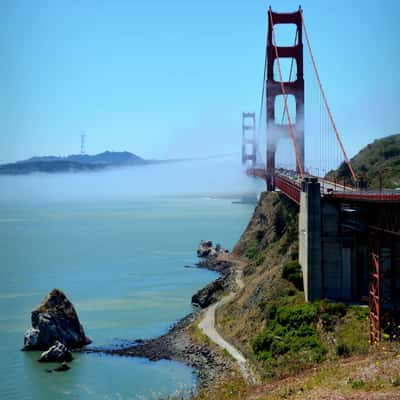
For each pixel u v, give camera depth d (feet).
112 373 201.77
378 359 115.55
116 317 271.69
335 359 137.49
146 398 180.14
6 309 285.02
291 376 123.95
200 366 205.98
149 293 321.11
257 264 320.29
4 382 194.18
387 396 90.27
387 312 175.73
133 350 224.94
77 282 352.08
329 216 210.59
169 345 229.66
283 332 196.34
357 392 94.89
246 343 213.25
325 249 210.18
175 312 280.51
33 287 337.72
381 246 187.93
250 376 168.66
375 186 332.19
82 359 216.13
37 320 227.81
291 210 361.51
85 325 258.37
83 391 186.91
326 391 97.71
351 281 208.95
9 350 224.33
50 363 211.41
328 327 188.55
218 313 258.98
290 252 249.75
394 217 170.19
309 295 208.85
